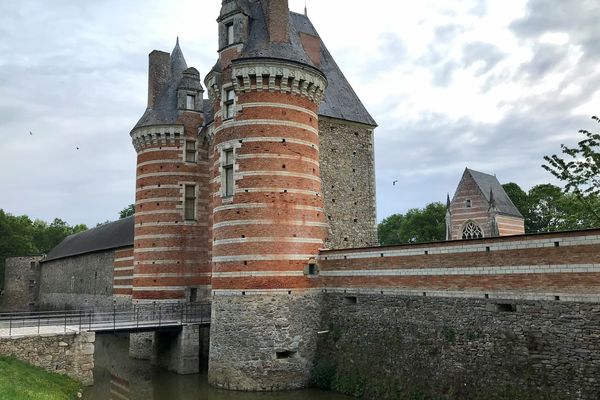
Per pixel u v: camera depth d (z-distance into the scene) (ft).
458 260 69.92
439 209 260.83
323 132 116.98
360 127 123.85
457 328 68.74
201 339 105.29
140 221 123.24
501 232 197.77
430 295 73.10
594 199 95.40
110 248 174.19
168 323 100.12
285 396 80.23
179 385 91.35
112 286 170.91
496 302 64.80
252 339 83.51
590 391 54.29
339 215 115.75
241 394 81.51
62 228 377.50
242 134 88.89
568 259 58.08
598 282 55.26
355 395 78.84
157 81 130.00
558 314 58.34
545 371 58.49
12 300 266.98
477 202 202.39
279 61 88.69
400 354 75.31
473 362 65.82
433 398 69.05
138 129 125.08
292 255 87.51
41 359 80.94
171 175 122.62
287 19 94.02
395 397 73.36
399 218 342.64
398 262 78.38
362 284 83.87
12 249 297.12
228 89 92.84
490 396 62.80
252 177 87.56
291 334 85.40
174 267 119.34
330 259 90.07
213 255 91.56
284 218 87.56
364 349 80.84
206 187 124.98
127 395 84.74
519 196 243.60
